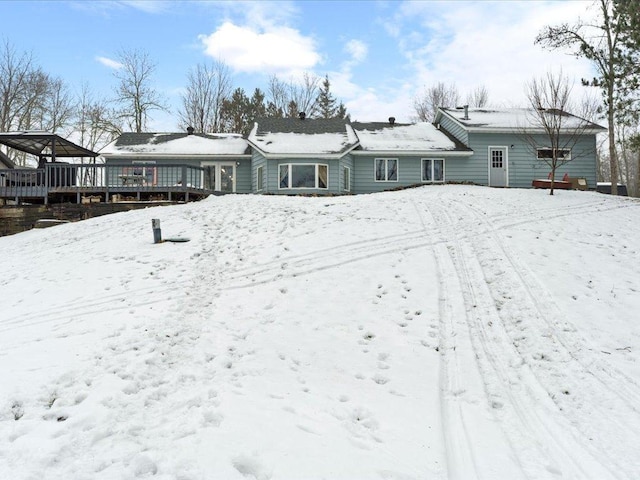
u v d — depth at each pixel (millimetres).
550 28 21312
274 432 3721
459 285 7398
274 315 6391
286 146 20609
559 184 19391
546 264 8203
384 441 3748
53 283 8141
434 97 49469
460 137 23047
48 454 3217
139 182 18500
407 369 5082
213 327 5934
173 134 24984
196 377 4645
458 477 3311
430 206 12820
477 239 9648
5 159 23297
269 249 9250
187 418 3850
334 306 6719
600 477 3328
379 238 9727
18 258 10484
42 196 16250
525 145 21906
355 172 22078
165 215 13109
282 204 13664
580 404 4395
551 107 16781
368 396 4523
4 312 6840
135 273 8328
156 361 4922
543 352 5430
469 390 4652
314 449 3531
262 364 5062
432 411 4258
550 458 3562
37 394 4102
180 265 8648
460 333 5922
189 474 3094
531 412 4262
